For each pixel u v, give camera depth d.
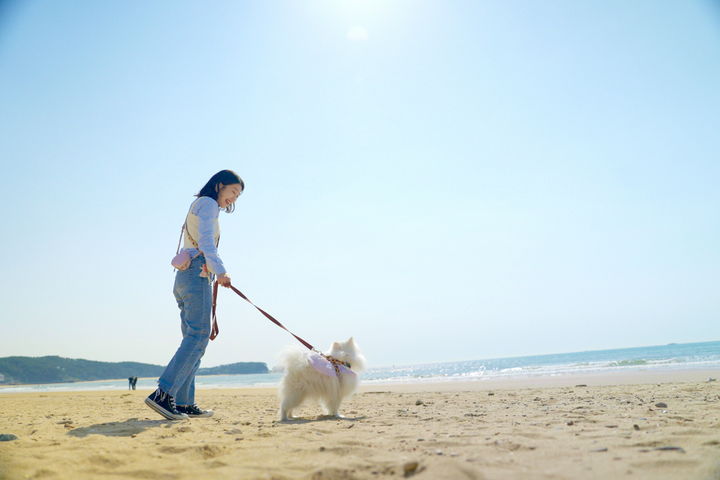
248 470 2.17
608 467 2.00
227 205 4.55
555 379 13.49
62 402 9.98
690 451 2.21
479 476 1.94
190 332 4.18
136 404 8.04
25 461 2.35
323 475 2.01
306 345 4.85
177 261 4.12
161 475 2.14
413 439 2.85
